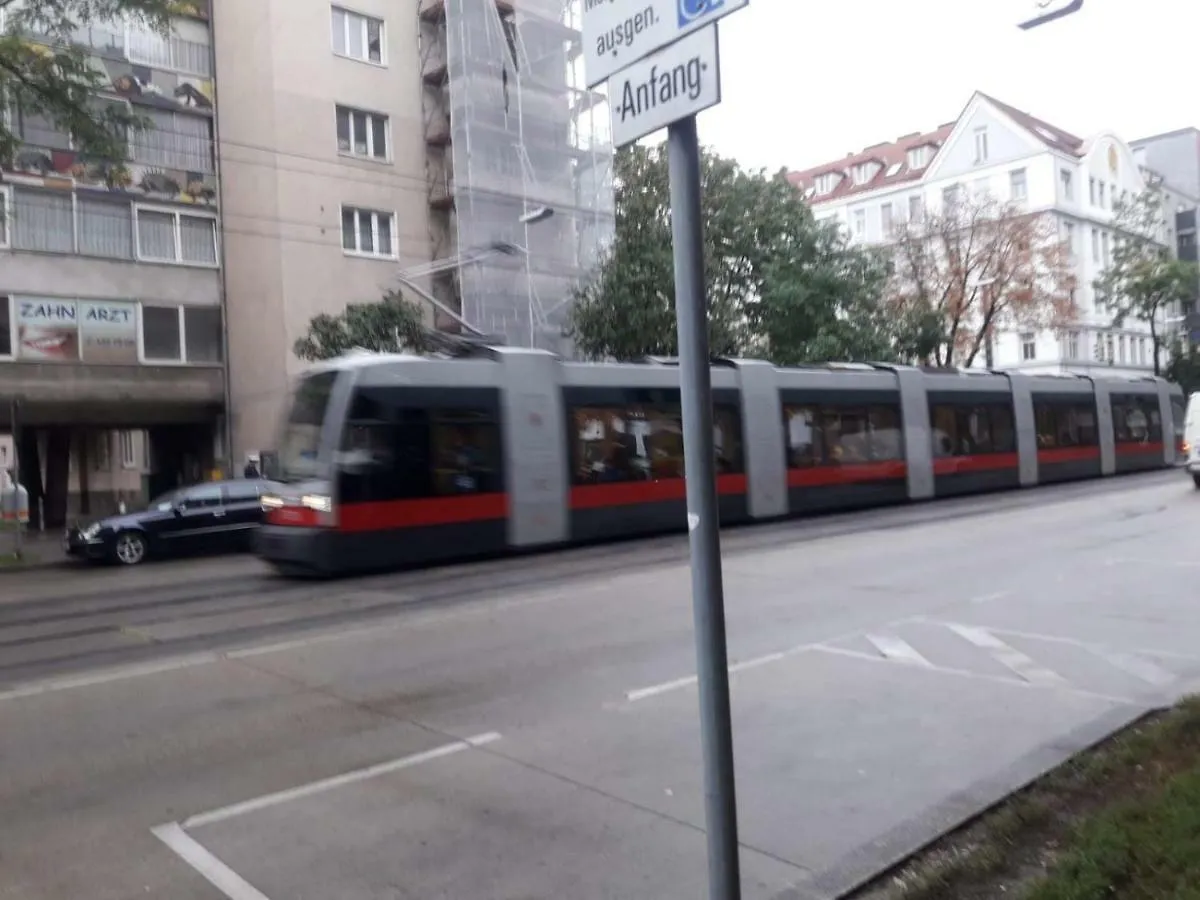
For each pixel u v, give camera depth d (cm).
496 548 1488
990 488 2439
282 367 2691
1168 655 805
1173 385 3238
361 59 2902
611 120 287
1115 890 366
